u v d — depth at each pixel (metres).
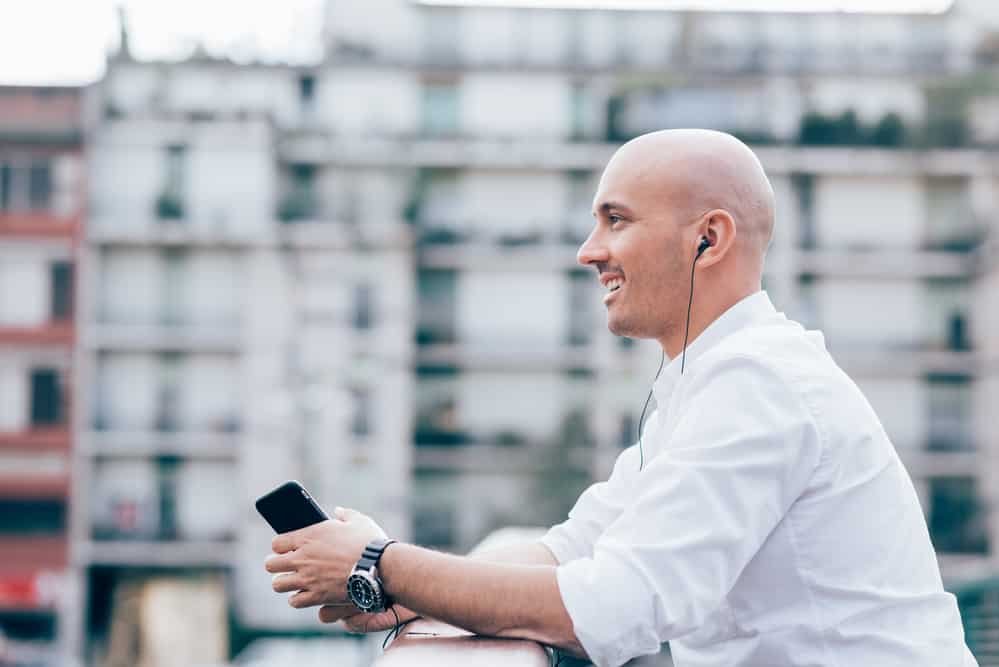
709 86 29.22
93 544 27.58
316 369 28.34
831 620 1.70
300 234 28.39
